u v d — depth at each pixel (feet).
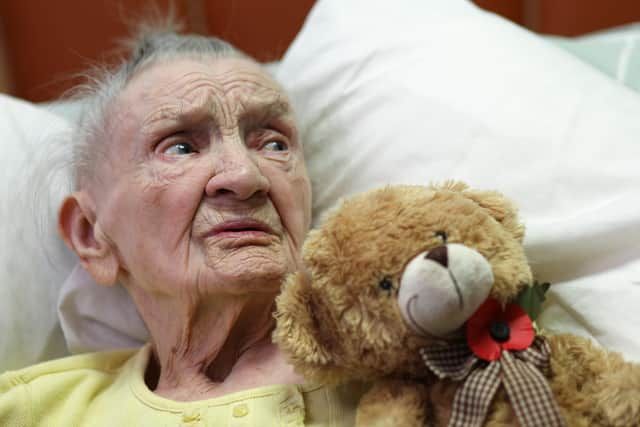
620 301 2.65
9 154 3.66
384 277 2.02
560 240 2.81
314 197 3.51
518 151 3.02
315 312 2.27
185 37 3.34
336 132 3.52
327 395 2.60
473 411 1.96
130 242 2.89
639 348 2.53
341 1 3.84
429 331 1.98
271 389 2.61
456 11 3.62
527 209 2.96
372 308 2.03
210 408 2.60
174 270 2.74
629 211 2.73
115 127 3.00
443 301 1.89
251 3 5.76
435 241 2.01
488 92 3.19
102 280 3.14
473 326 2.04
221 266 2.64
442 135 3.19
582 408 2.00
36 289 3.55
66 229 3.27
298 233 2.94
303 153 3.45
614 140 2.93
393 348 2.08
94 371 3.19
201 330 2.88
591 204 2.88
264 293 2.78
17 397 3.00
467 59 3.34
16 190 3.59
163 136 2.88
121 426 2.75
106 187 3.03
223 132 2.87
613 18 5.73
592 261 2.83
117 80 3.15
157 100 2.91
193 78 2.93
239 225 2.71
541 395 1.91
